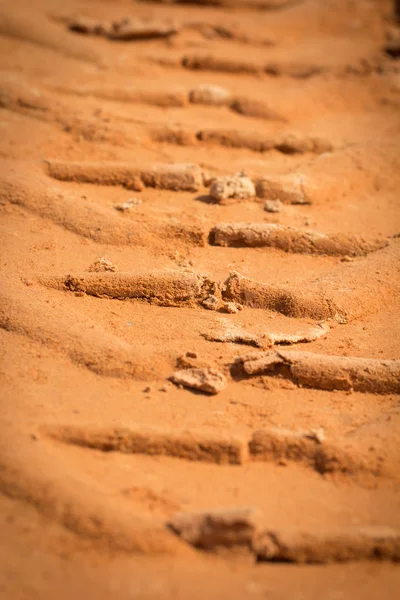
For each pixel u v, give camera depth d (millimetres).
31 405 3865
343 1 12844
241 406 4078
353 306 5031
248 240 5777
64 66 8969
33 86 8086
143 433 3701
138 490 3396
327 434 3875
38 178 6246
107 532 3082
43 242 5562
